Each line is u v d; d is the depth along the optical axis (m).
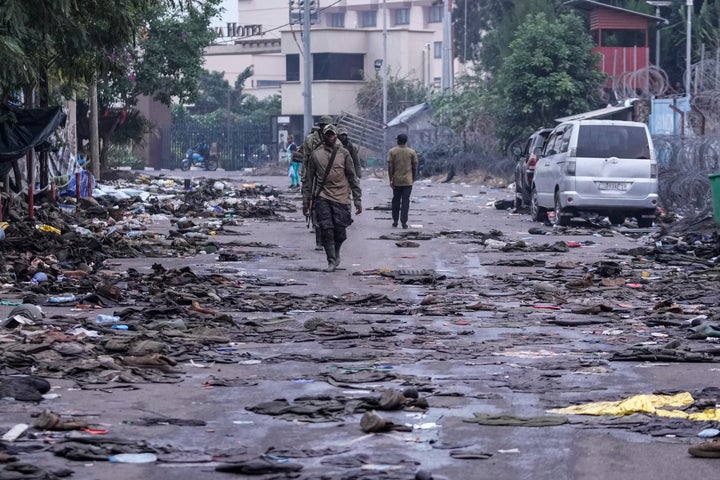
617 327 13.55
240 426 8.33
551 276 18.91
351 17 127.50
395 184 29.80
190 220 30.97
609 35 67.25
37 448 7.54
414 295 16.58
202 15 54.19
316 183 19.73
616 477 7.05
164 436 8.00
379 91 95.00
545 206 32.41
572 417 8.69
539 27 60.75
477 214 36.53
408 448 7.73
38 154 34.44
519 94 60.59
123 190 38.69
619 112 51.91
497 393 9.59
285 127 97.00
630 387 9.88
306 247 24.34
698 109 38.34
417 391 9.38
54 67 25.30
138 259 21.44
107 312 14.09
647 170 30.23
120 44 22.69
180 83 55.00
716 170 32.50
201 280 17.33
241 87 118.12
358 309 14.99
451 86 75.06
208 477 6.99
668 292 16.80
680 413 8.77
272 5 142.88
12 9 18.97
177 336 12.17
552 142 32.91
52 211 29.28
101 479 6.91
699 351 11.62
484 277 18.95
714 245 23.38
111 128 54.38
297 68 100.69
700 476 7.07
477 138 67.31
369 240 26.22
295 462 7.34
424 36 103.06
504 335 12.89
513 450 7.69
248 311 14.62
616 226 31.62
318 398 9.26
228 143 96.25
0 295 15.53
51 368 10.23
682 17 66.81
